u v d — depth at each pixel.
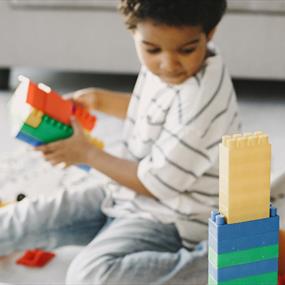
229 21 2.33
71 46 2.50
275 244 0.83
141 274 1.19
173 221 1.26
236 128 1.27
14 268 1.34
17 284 1.29
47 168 1.83
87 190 1.38
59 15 2.47
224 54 2.37
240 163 0.79
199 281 1.21
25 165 1.86
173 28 1.14
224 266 0.82
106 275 1.19
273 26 2.31
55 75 2.79
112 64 2.50
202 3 1.14
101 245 1.24
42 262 1.36
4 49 2.56
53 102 1.25
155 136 1.28
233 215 0.81
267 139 0.80
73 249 1.42
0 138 2.07
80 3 2.42
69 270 1.23
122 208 1.31
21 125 1.22
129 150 1.36
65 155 1.27
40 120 1.22
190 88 1.22
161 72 1.21
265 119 2.22
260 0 2.28
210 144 1.22
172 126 1.23
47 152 1.27
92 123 1.38
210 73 1.22
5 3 2.50
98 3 2.41
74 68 2.53
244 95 2.50
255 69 2.38
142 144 1.31
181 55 1.18
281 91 2.56
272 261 0.84
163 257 1.21
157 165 1.23
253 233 0.82
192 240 1.28
